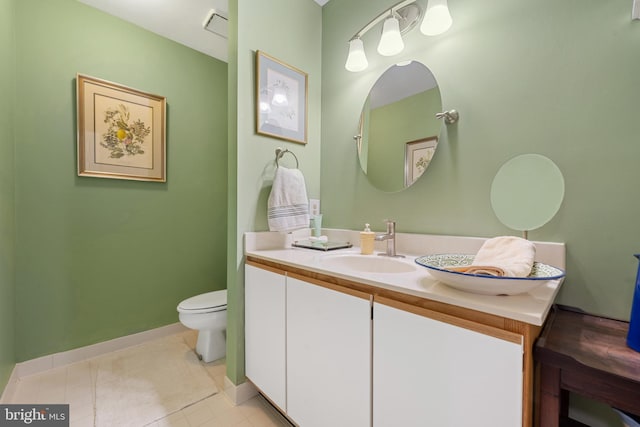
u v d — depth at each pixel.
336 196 1.62
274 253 1.28
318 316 0.94
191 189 2.19
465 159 1.09
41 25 1.54
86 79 1.68
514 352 0.52
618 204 0.79
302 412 1.01
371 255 1.22
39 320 1.55
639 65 0.76
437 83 1.18
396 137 1.33
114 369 1.59
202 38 2.04
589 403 0.81
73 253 1.67
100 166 1.75
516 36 0.97
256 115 1.38
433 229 1.19
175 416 1.23
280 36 1.48
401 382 0.70
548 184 0.86
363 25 1.48
